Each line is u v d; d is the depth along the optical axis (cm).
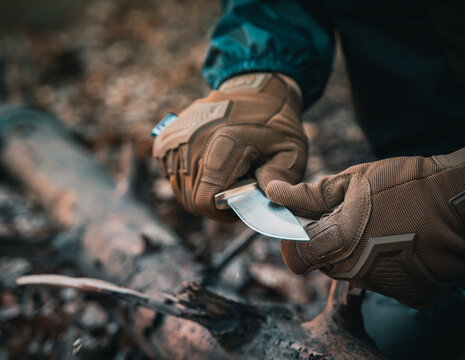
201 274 61
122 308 61
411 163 43
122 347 65
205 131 50
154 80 182
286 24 56
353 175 44
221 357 51
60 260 74
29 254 72
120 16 254
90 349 64
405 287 44
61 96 177
